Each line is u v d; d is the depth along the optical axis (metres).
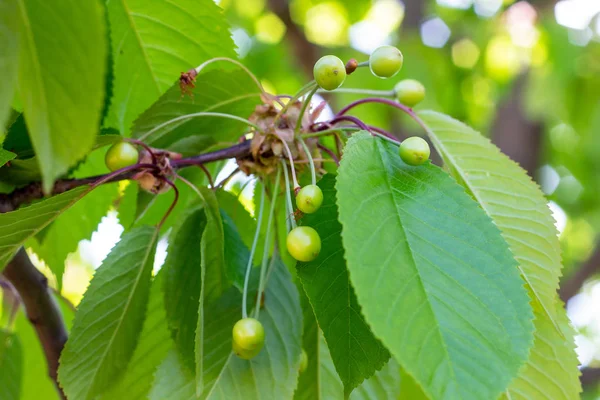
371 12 1.50
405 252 0.41
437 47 1.19
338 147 0.51
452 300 0.41
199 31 0.54
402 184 0.43
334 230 0.45
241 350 0.45
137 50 0.54
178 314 0.48
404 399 0.56
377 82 0.99
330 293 0.44
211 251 0.48
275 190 0.49
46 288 0.53
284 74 1.36
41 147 0.35
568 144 1.30
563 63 1.05
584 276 1.23
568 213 1.42
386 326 0.39
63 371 0.47
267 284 0.49
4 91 0.36
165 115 0.51
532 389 0.49
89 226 0.56
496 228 0.42
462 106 1.19
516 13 1.14
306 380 0.50
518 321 0.41
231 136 0.54
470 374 0.39
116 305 0.48
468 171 0.50
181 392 0.47
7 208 0.48
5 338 0.57
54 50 0.35
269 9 1.14
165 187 0.49
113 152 0.48
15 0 0.35
